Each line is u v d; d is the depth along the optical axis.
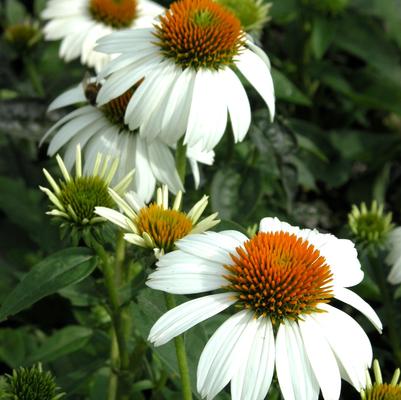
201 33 0.69
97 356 0.76
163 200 0.65
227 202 0.82
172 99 0.69
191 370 0.64
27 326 0.84
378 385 0.62
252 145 0.85
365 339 0.61
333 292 0.62
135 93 0.70
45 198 0.89
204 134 0.69
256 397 0.59
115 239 0.71
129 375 0.70
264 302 0.61
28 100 0.86
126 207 0.65
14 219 0.91
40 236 0.87
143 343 0.70
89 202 0.65
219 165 0.85
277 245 0.62
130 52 0.71
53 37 0.89
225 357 0.60
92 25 0.89
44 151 0.95
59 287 0.65
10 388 0.65
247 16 0.80
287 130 0.81
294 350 0.60
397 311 0.78
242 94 0.70
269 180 0.88
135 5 0.90
